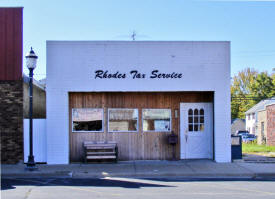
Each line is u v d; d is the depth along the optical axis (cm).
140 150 1566
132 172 1297
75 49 1502
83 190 1016
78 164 1485
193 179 1220
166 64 1513
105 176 1272
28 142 1512
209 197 912
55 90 1498
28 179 1227
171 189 1028
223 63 1521
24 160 1508
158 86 1509
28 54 1334
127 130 1566
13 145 1498
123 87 1504
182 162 1511
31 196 930
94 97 1556
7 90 1499
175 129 1581
